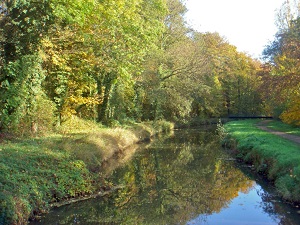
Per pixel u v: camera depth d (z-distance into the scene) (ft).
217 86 155.43
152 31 55.21
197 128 127.85
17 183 27.50
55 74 56.08
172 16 106.83
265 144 50.34
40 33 42.34
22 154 34.40
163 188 40.34
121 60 50.75
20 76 41.83
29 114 46.83
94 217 29.60
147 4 63.72
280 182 35.17
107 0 43.45
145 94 102.94
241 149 57.41
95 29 48.21
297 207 30.76
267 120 136.56
